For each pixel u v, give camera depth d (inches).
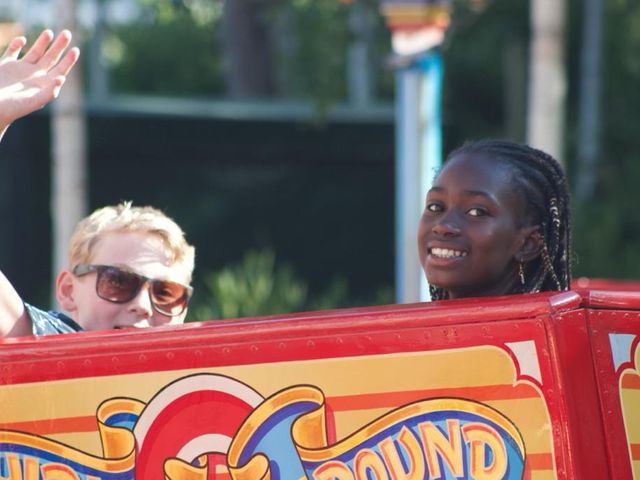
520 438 389.4
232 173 1926.7
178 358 404.8
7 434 412.2
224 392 402.6
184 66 2753.4
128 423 406.6
